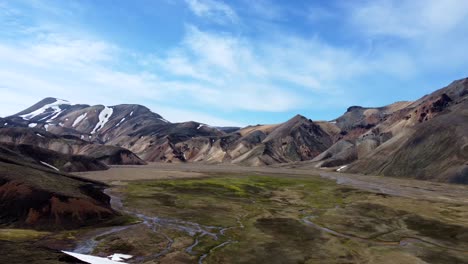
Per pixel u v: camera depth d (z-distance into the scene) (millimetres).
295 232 47625
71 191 52469
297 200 75188
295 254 38281
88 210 49000
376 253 39438
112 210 53594
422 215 60406
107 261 33000
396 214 61219
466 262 37250
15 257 30766
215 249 38812
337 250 40188
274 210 62812
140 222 49125
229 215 56875
